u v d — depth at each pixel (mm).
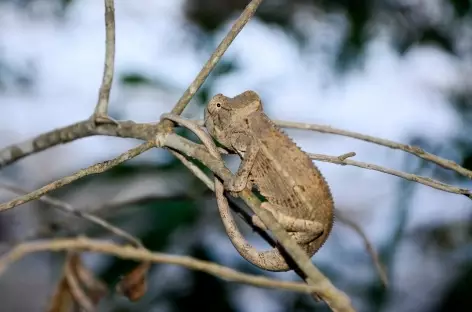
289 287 542
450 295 937
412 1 974
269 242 671
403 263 1049
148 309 864
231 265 880
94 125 700
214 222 876
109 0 688
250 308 902
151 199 817
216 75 888
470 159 889
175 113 663
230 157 866
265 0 1003
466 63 986
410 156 898
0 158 740
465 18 965
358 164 656
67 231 813
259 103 692
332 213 667
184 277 877
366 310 884
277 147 670
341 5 970
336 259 913
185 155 688
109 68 695
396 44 984
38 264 1418
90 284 707
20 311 1385
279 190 668
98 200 904
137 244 709
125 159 644
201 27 1000
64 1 1034
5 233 1121
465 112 958
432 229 962
